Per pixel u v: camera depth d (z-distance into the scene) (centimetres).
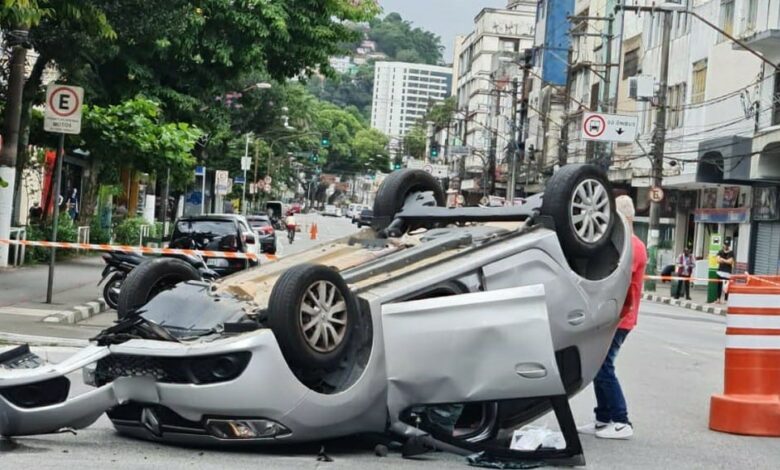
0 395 774
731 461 910
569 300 886
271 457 805
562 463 834
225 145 5375
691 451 947
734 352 1065
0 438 823
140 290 893
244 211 7362
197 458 786
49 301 1973
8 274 2509
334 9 3528
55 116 1952
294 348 775
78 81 2900
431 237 927
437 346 803
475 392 808
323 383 812
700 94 4572
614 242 952
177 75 3412
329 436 805
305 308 784
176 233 2478
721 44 4350
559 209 896
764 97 3822
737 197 4331
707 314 3275
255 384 762
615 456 902
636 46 5647
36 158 3309
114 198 4575
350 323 811
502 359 806
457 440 837
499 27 12681
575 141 6762
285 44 3475
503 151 9562
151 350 776
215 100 3575
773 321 1063
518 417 883
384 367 812
